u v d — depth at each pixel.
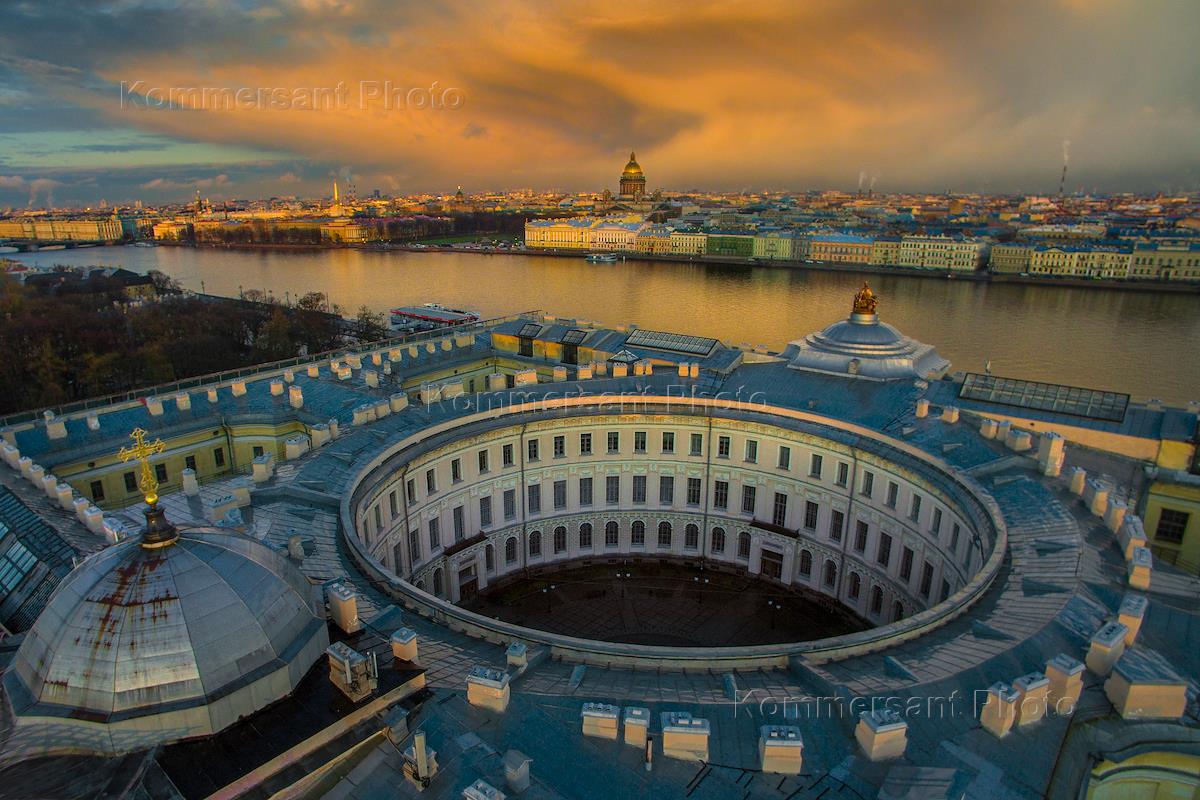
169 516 69.00
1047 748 36.28
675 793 33.97
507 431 88.62
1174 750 36.34
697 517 96.00
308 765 33.12
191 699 32.38
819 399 90.44
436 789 33.72
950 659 43.78
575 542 96.81
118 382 164.75
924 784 33.75
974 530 63.53
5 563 58.19
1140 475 73.81
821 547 87.75
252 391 100.81
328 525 62.84
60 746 31.67
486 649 45.47
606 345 117.06
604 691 40.66
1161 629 46.12
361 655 35.97
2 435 81.19
